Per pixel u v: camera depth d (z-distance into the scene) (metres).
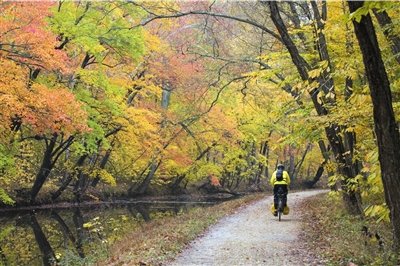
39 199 29.97
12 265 13.84
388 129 6.00
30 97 18.83
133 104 35.28
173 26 31.33
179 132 35.81
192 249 11.52
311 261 9.72
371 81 5.98
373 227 13.40
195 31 27.50
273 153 55.75
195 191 49.22
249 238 13.29
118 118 29.16
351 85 11.94
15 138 26.53
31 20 18.05
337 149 14.48
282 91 18.73
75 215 26.94
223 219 18.38
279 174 18.48
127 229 20.20
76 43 23.28
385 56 11.05
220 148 42.47
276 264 9.52
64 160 35.16
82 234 19.45
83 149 27.70
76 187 34.12
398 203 6.07
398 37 9.78
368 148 11.86
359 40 5.89
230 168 46.69
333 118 11.16
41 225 22.44
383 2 4.99
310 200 28.73
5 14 18.09
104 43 24.73
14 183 30.33
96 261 11.98
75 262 12.45
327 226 14.79
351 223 13.97
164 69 30.81
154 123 33.03
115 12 24.84
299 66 12.31
